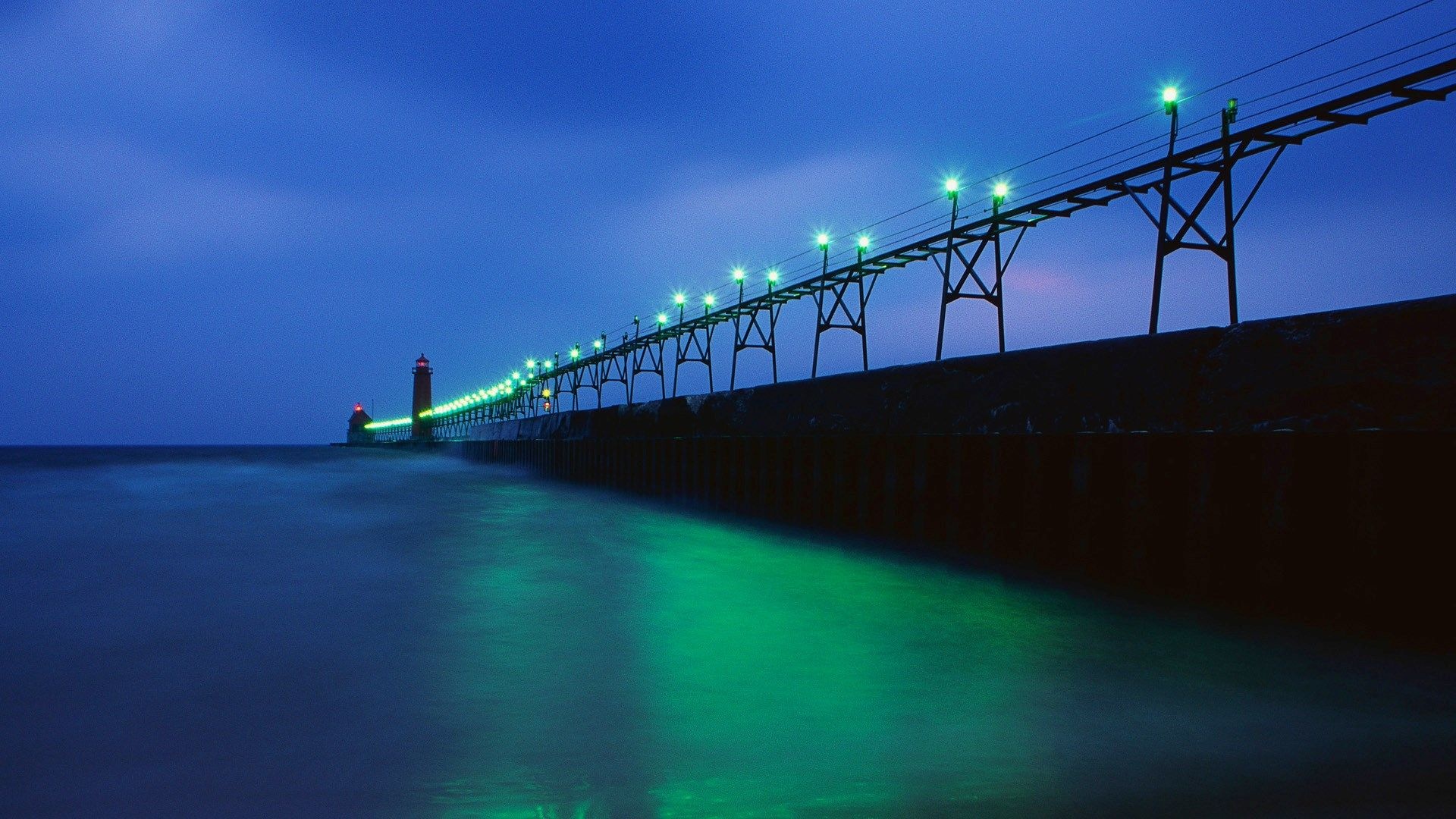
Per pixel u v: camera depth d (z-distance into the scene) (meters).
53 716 6.67
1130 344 10.94
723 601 11.12
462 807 4.98
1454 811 4.80
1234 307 15.91
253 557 15.59
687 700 6.99
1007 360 12.98
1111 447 11.12
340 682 7.55
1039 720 6.43
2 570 13.98
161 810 5.00
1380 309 8.34
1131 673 7.68
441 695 7.13
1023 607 10.55
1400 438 8.21
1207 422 9.97
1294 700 6.86
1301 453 8.99
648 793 5.16
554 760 5.71
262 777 5.48
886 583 12.30
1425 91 13.60
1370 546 8.35
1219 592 9.74
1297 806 4.88
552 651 8.57
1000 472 12.88
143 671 7.91
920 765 5.57
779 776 5.39
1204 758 5.65
